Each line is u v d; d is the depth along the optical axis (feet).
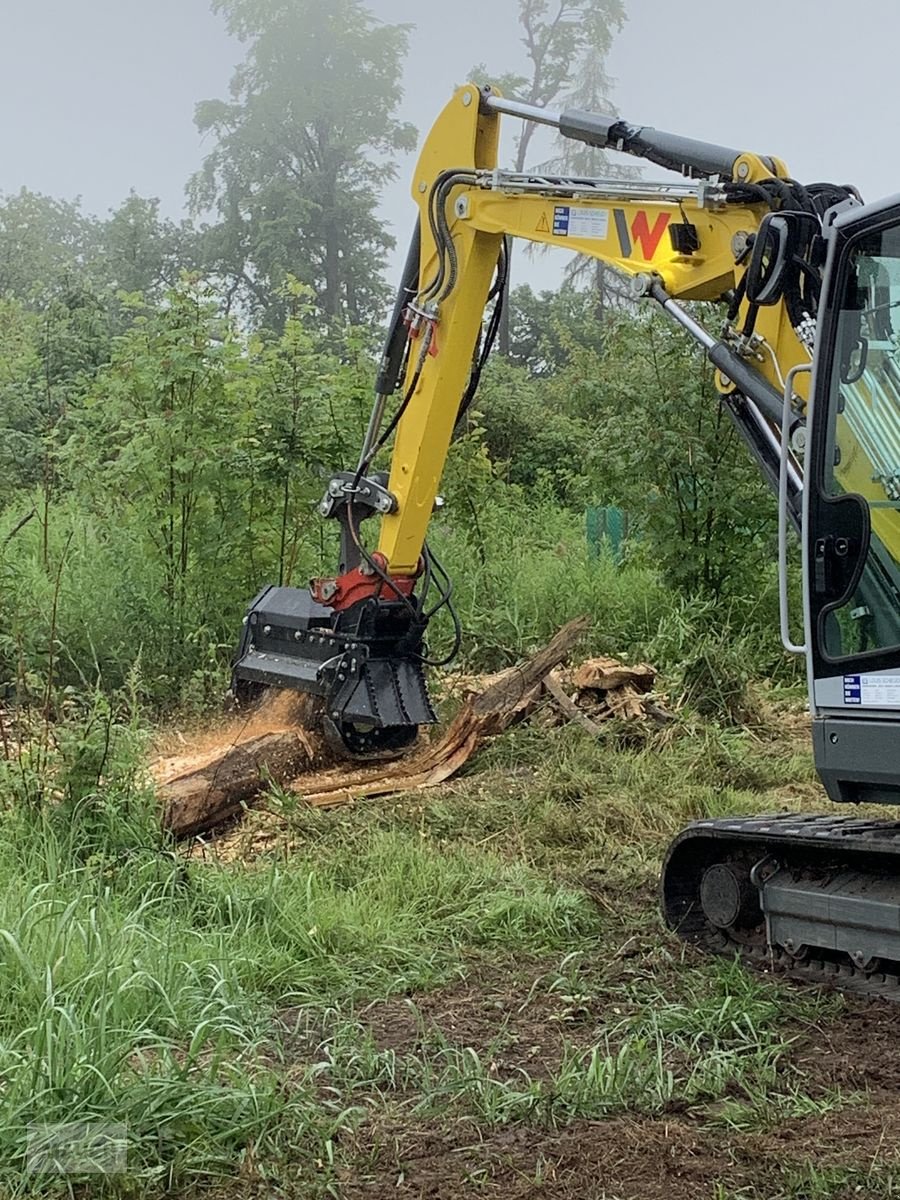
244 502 36.60
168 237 165.17
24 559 38.37
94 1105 12.37
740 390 19.24
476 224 24.67
